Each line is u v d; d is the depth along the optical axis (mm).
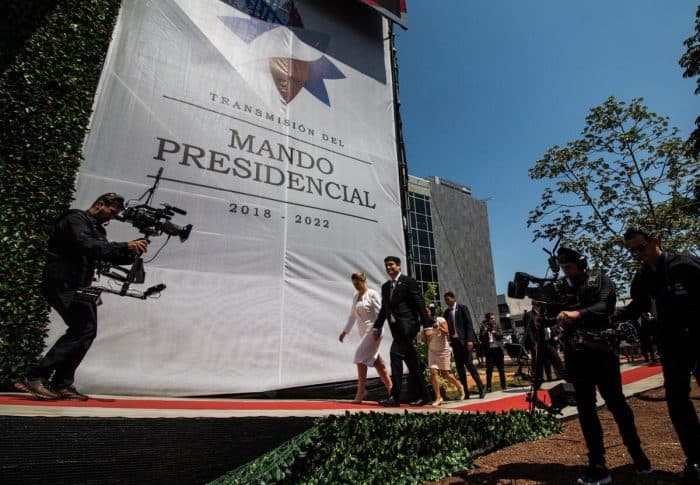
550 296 2789
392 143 7895
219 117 5562
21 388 2668
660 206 11398
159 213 3588
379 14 8664
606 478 2316
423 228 34000
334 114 7070
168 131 5051
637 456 2451
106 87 4699
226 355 4762
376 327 4766
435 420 3088
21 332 3365
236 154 5586
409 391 6070
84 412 1995
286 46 6758
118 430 1967
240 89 5914
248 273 5238
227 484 2127
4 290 3316
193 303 4699
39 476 1729
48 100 3961
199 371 4520
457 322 7070
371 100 7816
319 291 5867
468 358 6828
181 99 5277
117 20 4973
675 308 2416
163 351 4367
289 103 6469
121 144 4645
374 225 6969
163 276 4590
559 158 12898
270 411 2695
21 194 3578
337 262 6234
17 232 3479
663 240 10711
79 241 2848
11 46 3822
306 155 6410
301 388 5254
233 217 5320
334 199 6543
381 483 2488
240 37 6191
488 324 8203
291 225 5871
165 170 4902
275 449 2426
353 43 7895
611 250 11875
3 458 1659
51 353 2803
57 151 3918
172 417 2135
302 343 5453
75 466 1816
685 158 11000
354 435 2566
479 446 3283
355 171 7020
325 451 2387
